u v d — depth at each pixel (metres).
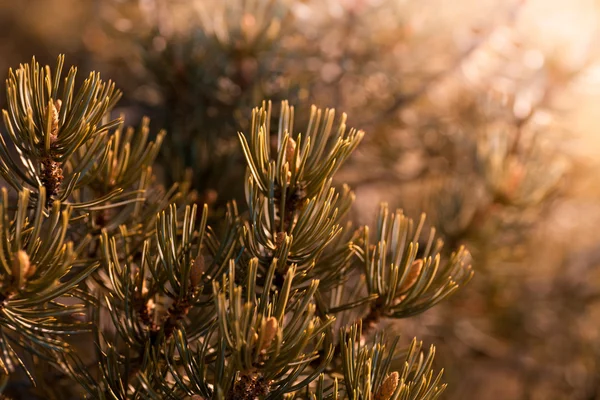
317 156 0.48
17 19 1.29
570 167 0.91
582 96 0.86
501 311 0.93
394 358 0.55
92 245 0.52
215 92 0.73
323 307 0.50
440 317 0.92
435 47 0.92
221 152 0.69
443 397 0.97
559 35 0.86
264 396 0.45
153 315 0.49
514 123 0.86
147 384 0.46
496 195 0.77
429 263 0.49
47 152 0.45
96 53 1.00
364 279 0.55
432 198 0.83
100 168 0.47
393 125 0.91
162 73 0.73
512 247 0.81
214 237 0.50
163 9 0.82
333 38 0.88
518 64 0.89
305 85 0.76
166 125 0.72
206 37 0.74
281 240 0.47
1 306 0.44
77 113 0.46
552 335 1.02
